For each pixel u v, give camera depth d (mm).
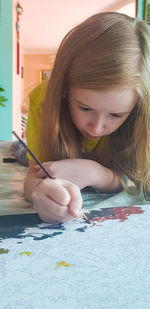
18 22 3523
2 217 554
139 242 439
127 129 833
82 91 611
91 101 608
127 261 380
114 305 286
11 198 773
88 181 739
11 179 1046
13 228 497
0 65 3223
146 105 671
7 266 365
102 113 630
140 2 2221
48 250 411
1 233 474
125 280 333
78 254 400
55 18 5039
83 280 333
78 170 732
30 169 845
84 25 672
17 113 3545
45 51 7527
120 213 573
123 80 585
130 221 528
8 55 3238
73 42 667
